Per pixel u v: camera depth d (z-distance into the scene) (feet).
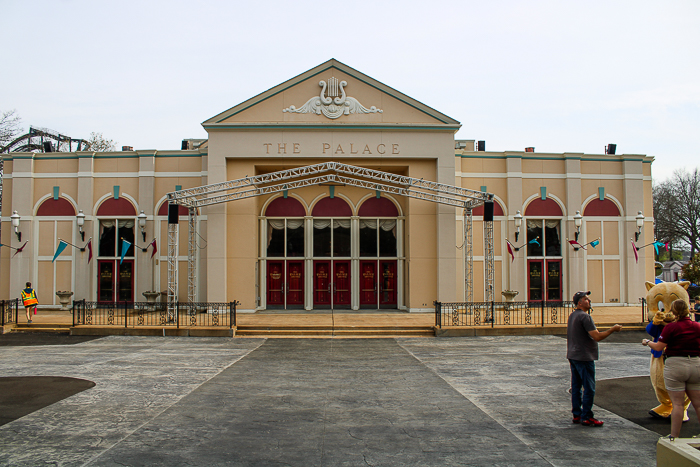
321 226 77.36
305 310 74.54
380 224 77.66
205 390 30.50
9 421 24.11
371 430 22.94
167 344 49.34
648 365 37.96
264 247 75.92
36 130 107.14
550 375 35.09
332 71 71.20
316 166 64.54
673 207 147.84
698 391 20.16
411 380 33.53
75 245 75.46
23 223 75.36
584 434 22.27
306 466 18.56
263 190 67.10
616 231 80.48
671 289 25.95
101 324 58.44
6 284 74.79
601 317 63.87
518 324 58.65
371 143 70.64
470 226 67.92
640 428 23.08
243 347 47.75
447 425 23.68
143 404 27.25
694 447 15.33
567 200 79.56
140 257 75.56
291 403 27.63
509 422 24.16
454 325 57.41
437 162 71.20
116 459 19.12
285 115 70.59
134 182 76.95
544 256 79.36
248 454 19.77
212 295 68.95
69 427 23.21
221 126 69.67
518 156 79.15
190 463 18.75
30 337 53.42
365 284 77.15
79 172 76.13
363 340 52.49
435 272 71.67
